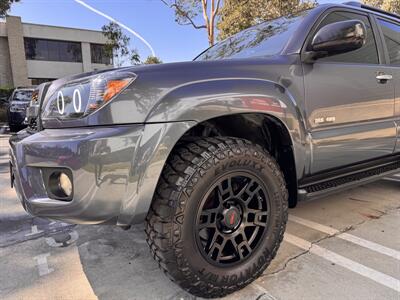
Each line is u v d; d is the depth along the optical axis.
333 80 2.03
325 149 2.00
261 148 1.70
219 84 1.54
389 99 2.43
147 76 1.42
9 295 1.71
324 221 2.59
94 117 1.40
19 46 23.98
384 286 1.71
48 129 1.61
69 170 1.38
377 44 2.49
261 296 1.64
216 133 1.87
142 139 1.36
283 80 1.80
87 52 26.89
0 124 13.46
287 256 2.04
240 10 11.65
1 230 2.57
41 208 1.47
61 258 2.11
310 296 1.63
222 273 1.57
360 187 3.48
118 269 1.95
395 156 2.64
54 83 1.71
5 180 4.18
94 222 1.40
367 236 2.31
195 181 1.45
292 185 1.95
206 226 1.54
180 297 1.66
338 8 2.26
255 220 1.70
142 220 1.42
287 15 2.49
